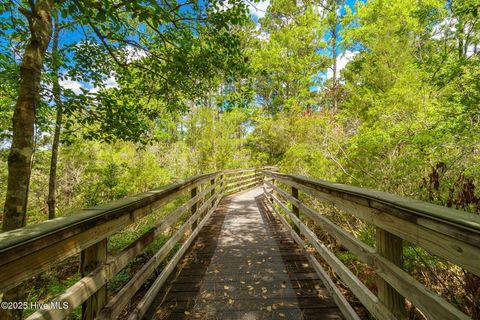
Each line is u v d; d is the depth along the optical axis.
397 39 9.30
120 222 1.54
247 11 3.09
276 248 3.52
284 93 22.81
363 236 3.41
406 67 7.70
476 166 2.97
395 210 1.12
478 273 0.72
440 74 7.22
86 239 1.20
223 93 6.14
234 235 4.17
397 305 1.22
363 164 4.79
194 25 3.44
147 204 1.97
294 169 7.84
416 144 3.86
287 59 20.80
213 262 3.04
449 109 4.36
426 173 3.45
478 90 4.45
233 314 2.01
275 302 2.17
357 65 14.45
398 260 1.21
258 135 18.08
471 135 3.46
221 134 12.61
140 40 4.25
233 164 12.88
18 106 2.43
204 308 2.09
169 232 5.29
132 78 4.32
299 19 20.66
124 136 4.05
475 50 9.91
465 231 0.76
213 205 6.09
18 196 2.37
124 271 3.49
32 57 2.49
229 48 3.53
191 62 3.73
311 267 2.88
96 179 7.95
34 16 2.50
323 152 6.20
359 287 1.53
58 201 7.82
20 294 2.24
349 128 7.71
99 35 3.33
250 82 4.48
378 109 5.77
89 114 3.73
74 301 1.07
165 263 3.30
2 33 3.15
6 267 0.79
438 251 0.89
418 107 5.02
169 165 11.16
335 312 2.02
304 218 5.19
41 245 0.90
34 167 7.29
